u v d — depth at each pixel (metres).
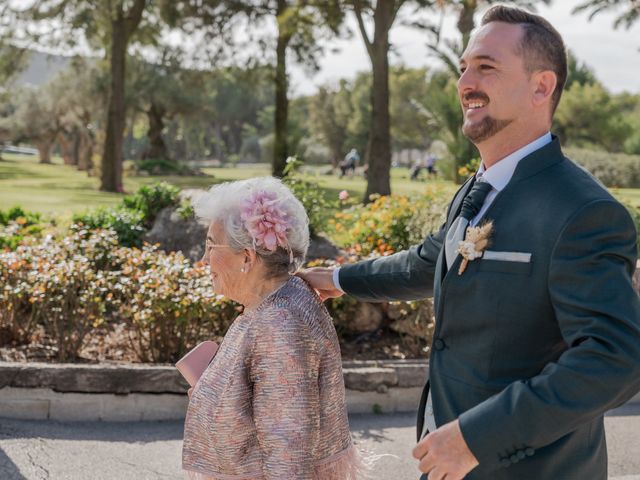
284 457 1.87
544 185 1.78
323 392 2.01
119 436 4.50
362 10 22.70
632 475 4.05
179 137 92.50
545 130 1.88
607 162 38.38
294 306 1.99
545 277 1.69
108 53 32.38
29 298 5.95
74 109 53.09
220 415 1.96
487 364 1.78
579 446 1.77
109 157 28.61
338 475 2.04
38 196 24.45
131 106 49.19
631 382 1.51
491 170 1.92
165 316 5.43
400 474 4.03
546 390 1.52
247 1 25.64
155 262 6.29
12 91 50.75
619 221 1.64
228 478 1.96
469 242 1.81
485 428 1.54
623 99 66.44
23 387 4.73
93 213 10.00
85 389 4.77
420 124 64.50
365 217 8.13
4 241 8.05
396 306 6.20
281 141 28.47
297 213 2.08
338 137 75.75
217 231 2.06
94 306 5.64
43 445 4.23
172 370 4.89
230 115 92.50
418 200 8.20
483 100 1.86
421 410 2.06
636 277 5.47
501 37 1.83
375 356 5.91
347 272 2.44
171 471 3.98
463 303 1.83
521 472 1.73
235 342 2.00
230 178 42.94
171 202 9.78
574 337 1.58
